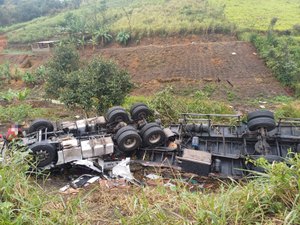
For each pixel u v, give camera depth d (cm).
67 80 1160
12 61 3025
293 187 262
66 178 667
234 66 2120
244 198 270
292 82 1791
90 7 4741
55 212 276
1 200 278
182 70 2169
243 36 2559
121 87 1088
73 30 3156
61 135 767
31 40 3531
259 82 1888
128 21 3225
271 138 732
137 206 315
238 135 767
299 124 773
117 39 2938
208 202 278
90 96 1034
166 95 1132
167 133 777
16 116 1202
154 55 2436
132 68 2342
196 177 657
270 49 2120
